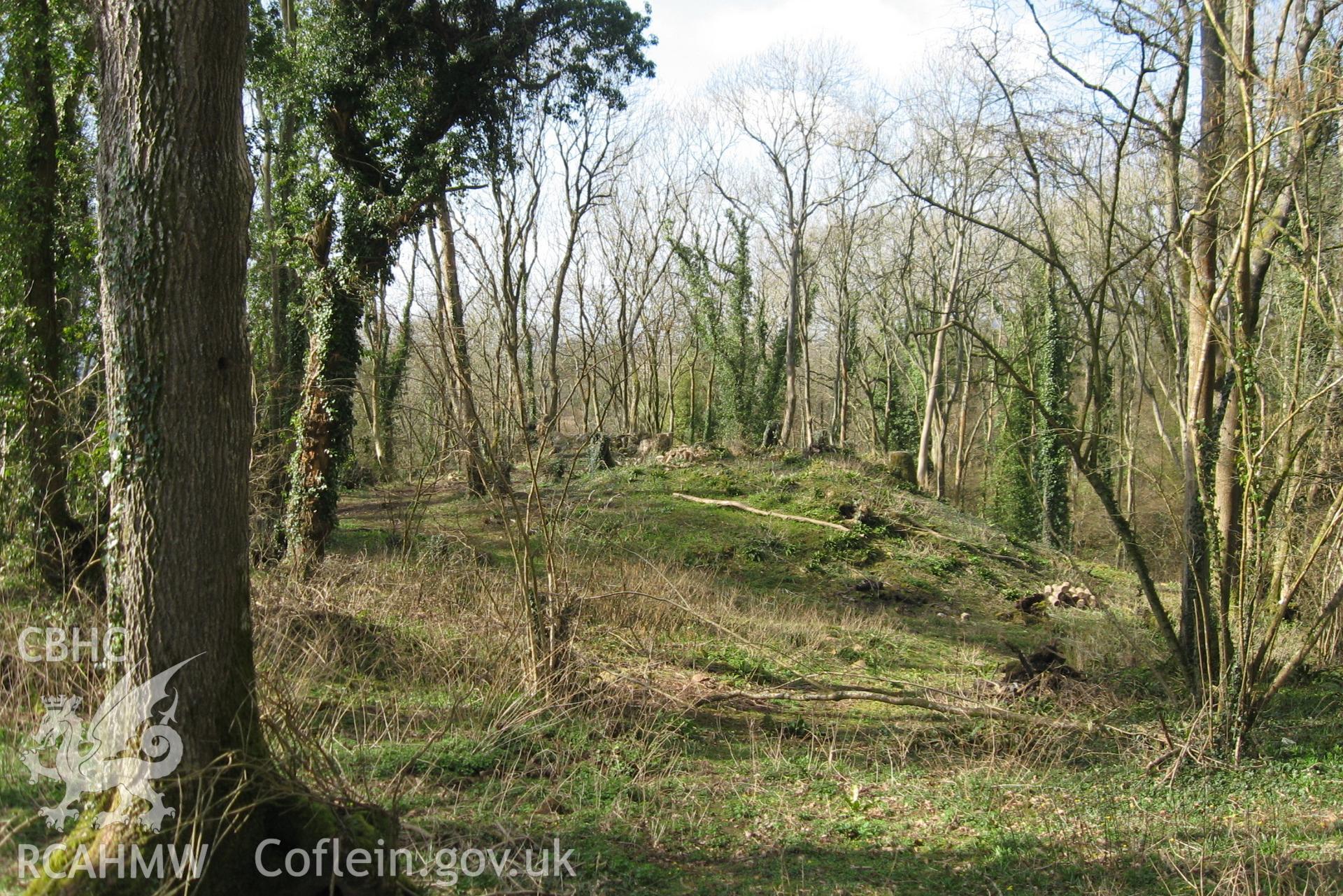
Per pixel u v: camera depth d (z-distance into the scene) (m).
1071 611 17.89
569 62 19.41
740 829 6.79
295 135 19.61
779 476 26.17
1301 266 9.70
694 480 25.56
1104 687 10.91
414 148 16.92
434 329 9.28
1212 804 7.60
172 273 3.95
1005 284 35.97
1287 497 9.77
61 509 8.86
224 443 4.09
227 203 4.07
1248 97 8.24
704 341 40.66
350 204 16.66
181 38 3.92
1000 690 10.93
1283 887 5.88
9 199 9.83
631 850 6.09
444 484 14.72
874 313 41.81
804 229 40.78
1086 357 31.62
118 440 4.02
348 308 16.59
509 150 17.38
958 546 23.23
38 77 10.38
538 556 15.40
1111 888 5.89
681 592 14.68
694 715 9.77
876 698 9.89
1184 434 10.64
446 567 12.56
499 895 4.99
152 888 3.73
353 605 10.95
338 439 16.38
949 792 7.90
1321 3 9.23
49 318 9.98
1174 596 18.56
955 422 48.72
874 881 5.93
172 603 3.97
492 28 17.73
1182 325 11.36
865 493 25.52
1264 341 11.45
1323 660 11.81
